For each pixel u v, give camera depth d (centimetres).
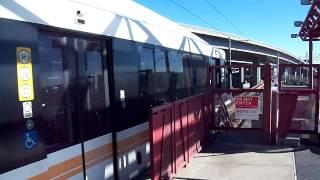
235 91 1041
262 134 1116
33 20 457
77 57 546
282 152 920
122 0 739
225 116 1083
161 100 854
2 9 415
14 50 424
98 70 597
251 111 1026
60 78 509
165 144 674
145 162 752
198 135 922
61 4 511
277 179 714
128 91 681
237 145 1002
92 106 577
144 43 765
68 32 524
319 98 1001
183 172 763
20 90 428
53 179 483
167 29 935
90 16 573
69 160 516
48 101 484
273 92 990
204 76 1277
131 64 697
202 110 967
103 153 601
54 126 492
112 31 632
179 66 1002
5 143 406
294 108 1002
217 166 807
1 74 406
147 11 868
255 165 811
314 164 813
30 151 437
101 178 593
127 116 673
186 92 1056
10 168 411
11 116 414
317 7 1194
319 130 1061
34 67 450
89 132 566
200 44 1256
